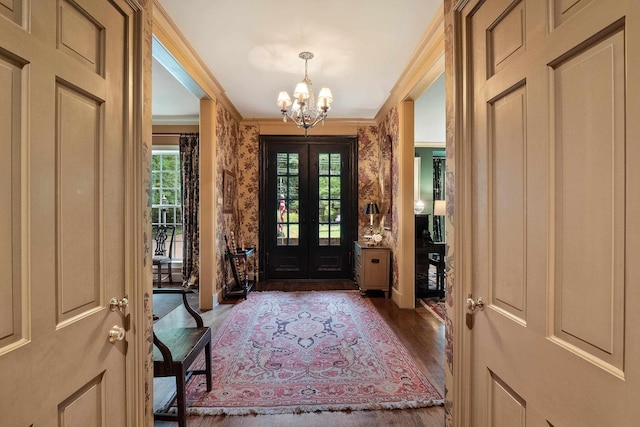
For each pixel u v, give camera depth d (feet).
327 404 6.55
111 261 3.67
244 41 9.05
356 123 17.53
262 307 13.07
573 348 2.57
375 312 12.47
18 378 2.54
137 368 4.11
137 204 4.13
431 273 20.92
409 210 13.03
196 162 17.35
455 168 4.44
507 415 3.42
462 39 4.32
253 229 17.66
